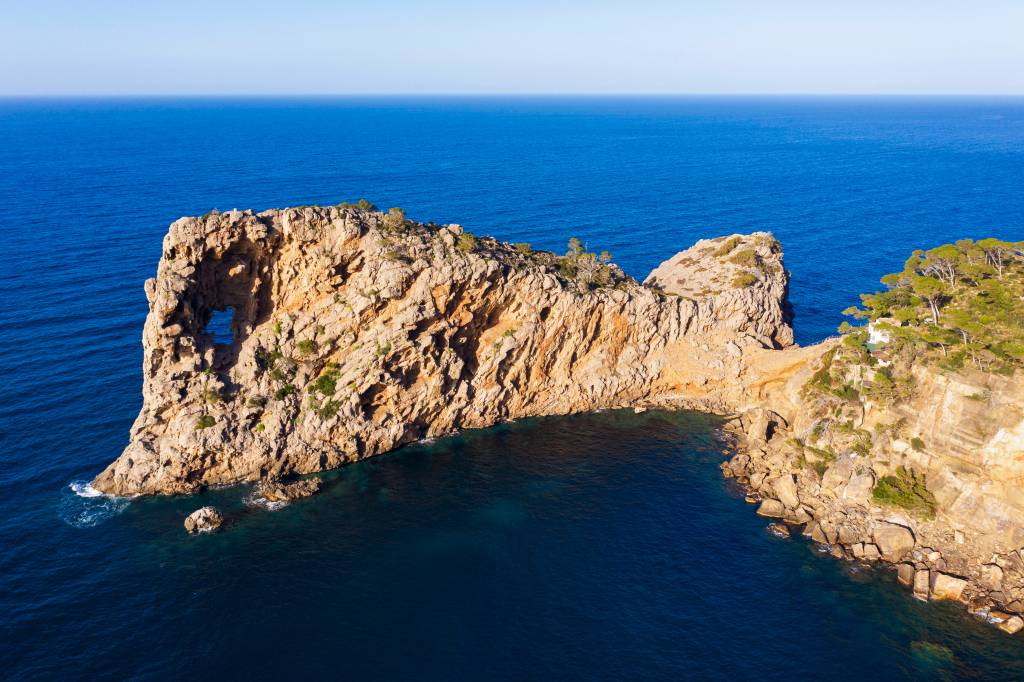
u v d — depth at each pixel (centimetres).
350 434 8338
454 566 6650
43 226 17338
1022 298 7775
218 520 7150
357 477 8131
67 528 7000
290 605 6103
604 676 5419
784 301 11656
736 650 5694
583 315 9481
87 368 10088
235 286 8400
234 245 8038
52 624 5772
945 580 6338
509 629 5884
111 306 12312
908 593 6369
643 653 5644
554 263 10100
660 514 7512
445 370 8850
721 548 6969
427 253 8606
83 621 5825
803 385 8806
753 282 10556
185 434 7619
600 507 7625
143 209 19388
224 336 12194
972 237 18375
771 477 8038
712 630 5903
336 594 6253
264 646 5650
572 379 9706
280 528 7156
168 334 7688
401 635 5800
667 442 8988
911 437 7444
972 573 6462
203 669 5409
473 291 8831
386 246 8406
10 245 15612
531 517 7425
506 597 6256
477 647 5688
